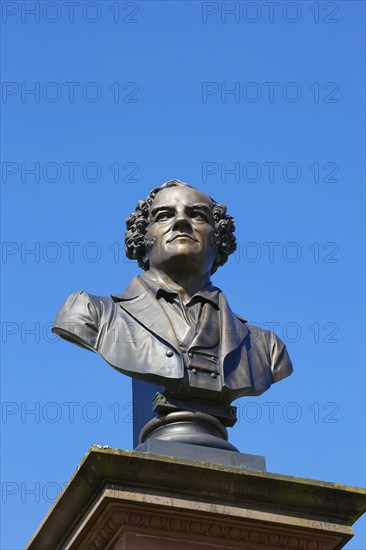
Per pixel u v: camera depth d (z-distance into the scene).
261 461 13.30
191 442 13.27
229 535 12.62
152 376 13.49
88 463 12.43
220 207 15.07
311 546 12.87
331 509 12.98
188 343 13.91
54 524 13.08
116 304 14.19
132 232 15.12
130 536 12.33
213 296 14.43
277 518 12.73
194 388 13.61
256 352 14.30
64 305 14.04
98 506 12.41
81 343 13.84
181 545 12.45
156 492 12.51
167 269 14.45
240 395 13.86
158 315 13.95
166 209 14.67
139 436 13.92
